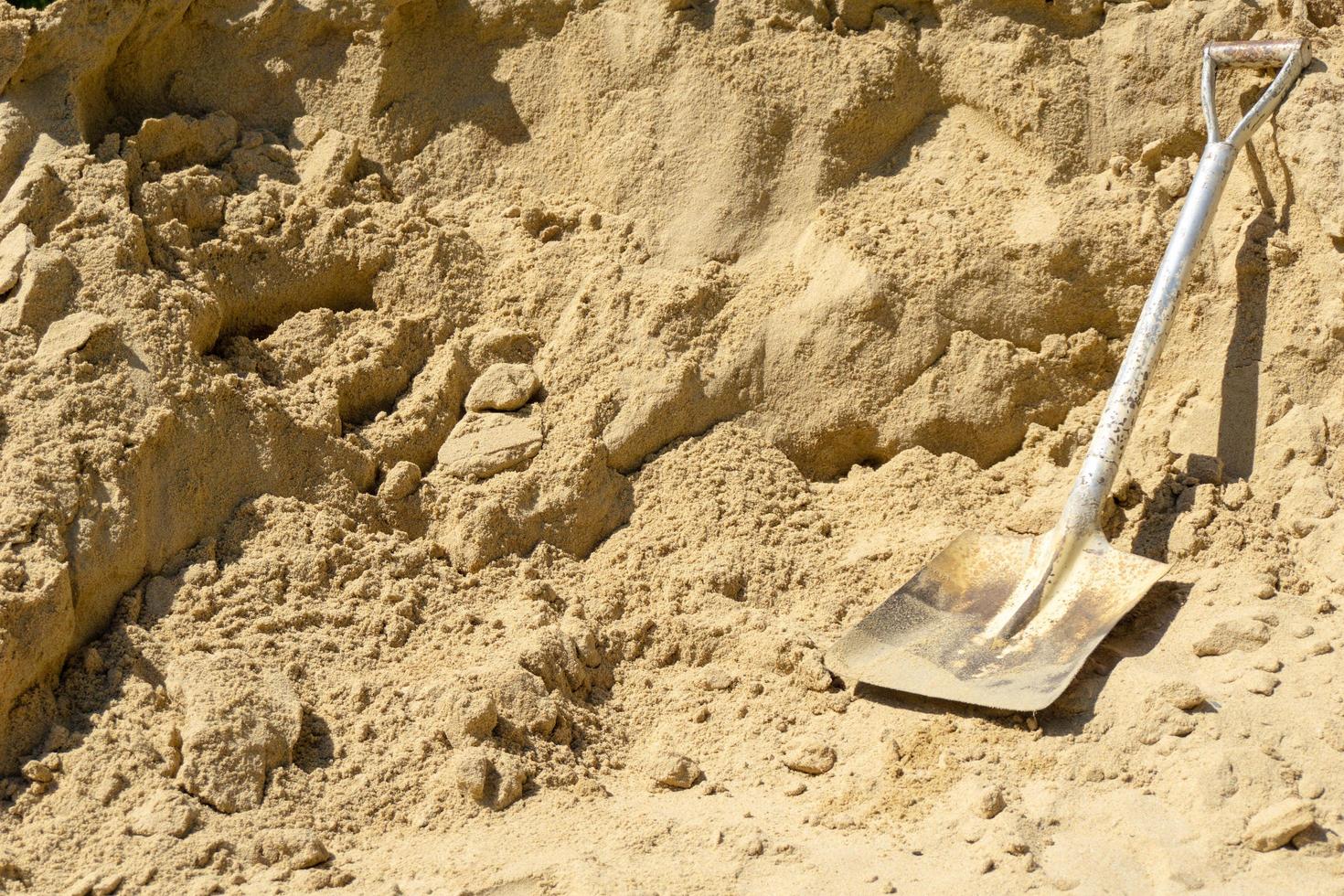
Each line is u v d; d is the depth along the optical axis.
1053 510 3.85
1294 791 3.38
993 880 3.32
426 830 3.45
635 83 4.15
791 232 4.09
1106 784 3.44
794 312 4.01
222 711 3.50
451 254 4.06
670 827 3.42
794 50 4.11
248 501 3.78
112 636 3.59
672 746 3.61
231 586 3.68
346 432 3.91
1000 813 3.41
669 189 4.11
